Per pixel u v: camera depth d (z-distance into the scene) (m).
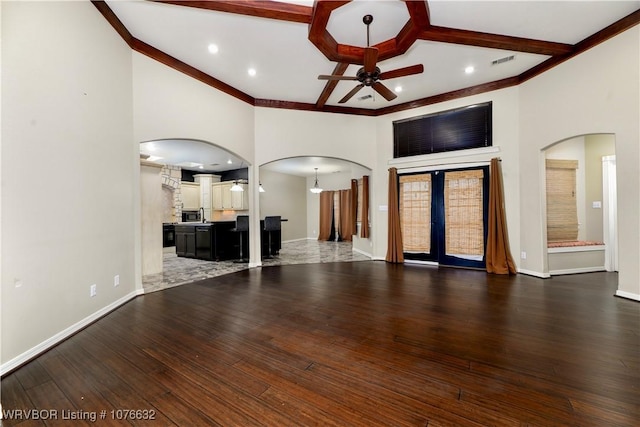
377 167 6.38
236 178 9.73
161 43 3.83
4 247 2.04
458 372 1.99
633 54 3.32
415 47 3.95
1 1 2.03
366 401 1.70
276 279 4.79
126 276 3.61
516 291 3.91
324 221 11.21
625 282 3.52
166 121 4.10
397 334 2.62
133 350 2.36
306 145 6.04
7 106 2.07
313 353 2.29
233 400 1.72
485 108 5.23
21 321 2.15
